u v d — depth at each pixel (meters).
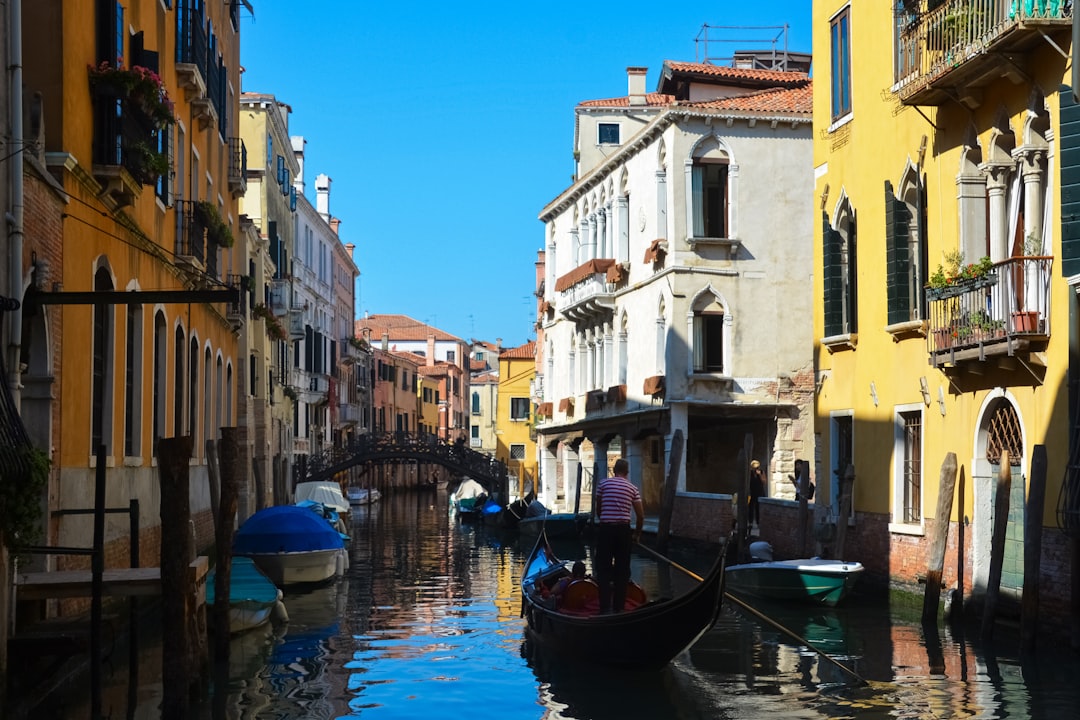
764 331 28.70
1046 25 12.55
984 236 14.90
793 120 28.53
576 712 10.97
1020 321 13.11
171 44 18.91
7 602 9.67
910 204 16.56
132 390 15.88
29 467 9.16
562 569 15.95
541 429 40.41
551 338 40.53
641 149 30.72
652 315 29.86
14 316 10.44
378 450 48.88
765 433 29.50
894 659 12.66
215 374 24.19
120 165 13.30
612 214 33.44
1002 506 12.80
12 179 10.35
